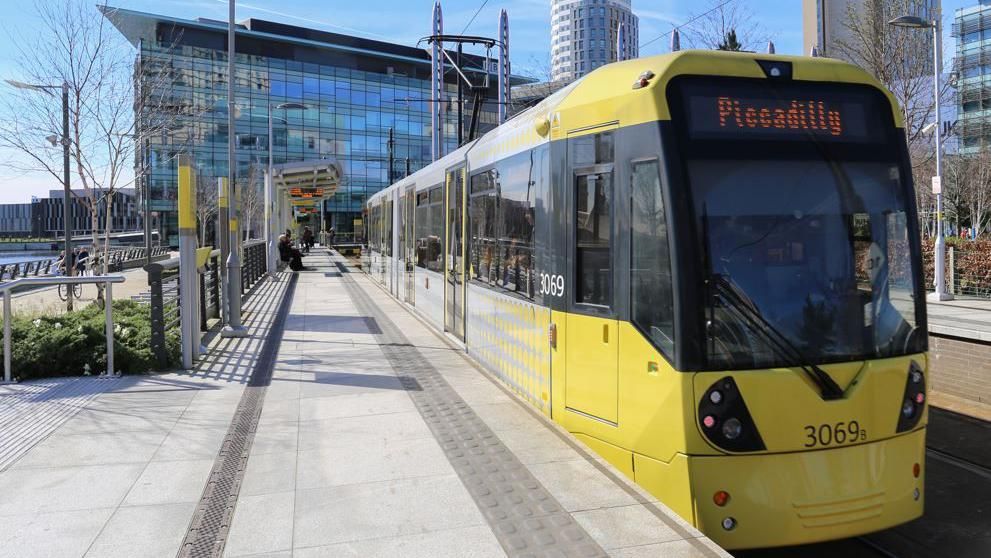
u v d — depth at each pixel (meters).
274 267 26.61
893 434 4.47
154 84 17.97
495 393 7.66
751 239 4.42
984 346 8.53
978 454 6.91
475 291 9.18
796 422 4.28
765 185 4.50
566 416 5.73
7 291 8.29
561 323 5.79
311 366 9.37
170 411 7.05
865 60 19.14
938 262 17.44
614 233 4.98
